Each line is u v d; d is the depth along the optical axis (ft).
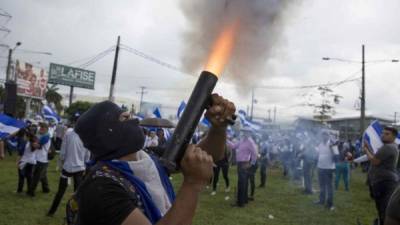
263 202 31.04
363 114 74.74
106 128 5.11
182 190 4.49
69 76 152.05
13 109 48.83
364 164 60.44
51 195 29.04
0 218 22.40
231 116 5.11
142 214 4.48
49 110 65.62
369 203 32.04
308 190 35.32
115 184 4.64
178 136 4.54
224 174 35.19
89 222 4.53
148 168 5.22
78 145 22.48
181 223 4.35
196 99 4.63
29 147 28.35
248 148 29.07
